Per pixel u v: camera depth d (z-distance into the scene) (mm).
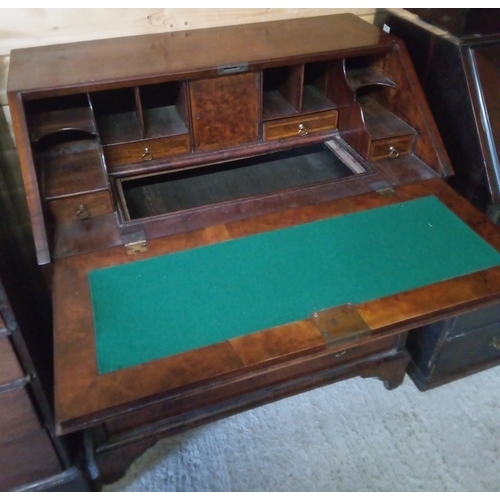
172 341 826
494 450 1342
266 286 928
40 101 1091
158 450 1343
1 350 900
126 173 1179
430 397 1465
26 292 1135
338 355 1231
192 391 782
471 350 1429
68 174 1062
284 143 1291
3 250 977
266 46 1190
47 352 1164
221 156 1238
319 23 1351
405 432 1381
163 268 961
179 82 1137
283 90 1307
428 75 1322
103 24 1226
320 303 898
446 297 918
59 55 1137
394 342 1305
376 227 1072
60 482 1165
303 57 1146
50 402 1063
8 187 1305
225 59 1117
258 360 802
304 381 1246
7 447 1044
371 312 885
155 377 773
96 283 928
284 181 1306
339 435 1374
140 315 868
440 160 1202
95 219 1062
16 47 1180
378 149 1243
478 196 1267
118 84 1029
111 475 1191
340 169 1318
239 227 1066
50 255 967
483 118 1206
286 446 1351
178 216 1085
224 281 936
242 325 855
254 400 1204
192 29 1312
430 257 1000
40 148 1104
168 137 1167
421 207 1127
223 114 1182
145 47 1188
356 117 1241
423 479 1280
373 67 1317
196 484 1271
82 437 1244
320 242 1031
